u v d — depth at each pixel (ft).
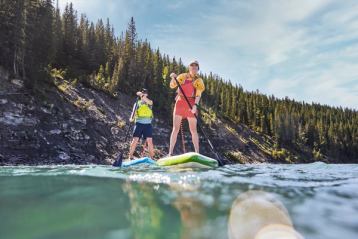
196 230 6.08
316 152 309.83
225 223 6.48
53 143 102.01
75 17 203.10
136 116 31.30
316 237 5.78
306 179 13.56
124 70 198.49
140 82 198.08
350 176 15.35
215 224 6.42
